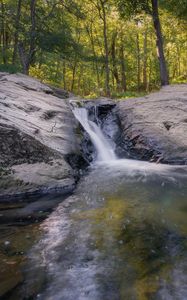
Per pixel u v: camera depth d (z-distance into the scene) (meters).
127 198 6.14
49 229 4.79
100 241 4.36
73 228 4.80
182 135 9.81
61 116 9.89
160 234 4.56
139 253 4.04
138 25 33.06
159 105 11.82
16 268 3.72
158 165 8.85
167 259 3.90
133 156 9.88
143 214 5.30
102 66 36.66
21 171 6.59
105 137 11.26
